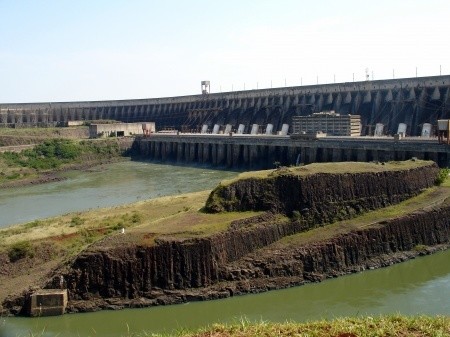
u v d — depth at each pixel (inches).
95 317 2588.6
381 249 3324.3
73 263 2773.1
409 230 3472.0
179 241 2849.4
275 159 7588.6
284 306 2672.2
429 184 4210.1
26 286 2792.8
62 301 2625.5
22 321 2556.6
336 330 1325.0
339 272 3110.2
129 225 3710.6
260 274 2955.2
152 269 2795.3
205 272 2851.9
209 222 3179.1
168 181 6978.4
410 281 2992.1
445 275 3080.7
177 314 2600.9
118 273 2755.9
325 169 3757.4
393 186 3841.0
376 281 3009.4
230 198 3467.0
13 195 6353.3
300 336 1289.4
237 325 1403.8
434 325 1360.7
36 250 3262.8
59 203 5664.4
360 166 3969.0
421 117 7268.7
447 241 3599.9
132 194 6038.4
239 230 3083.2
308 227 3376.0
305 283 2979.8
